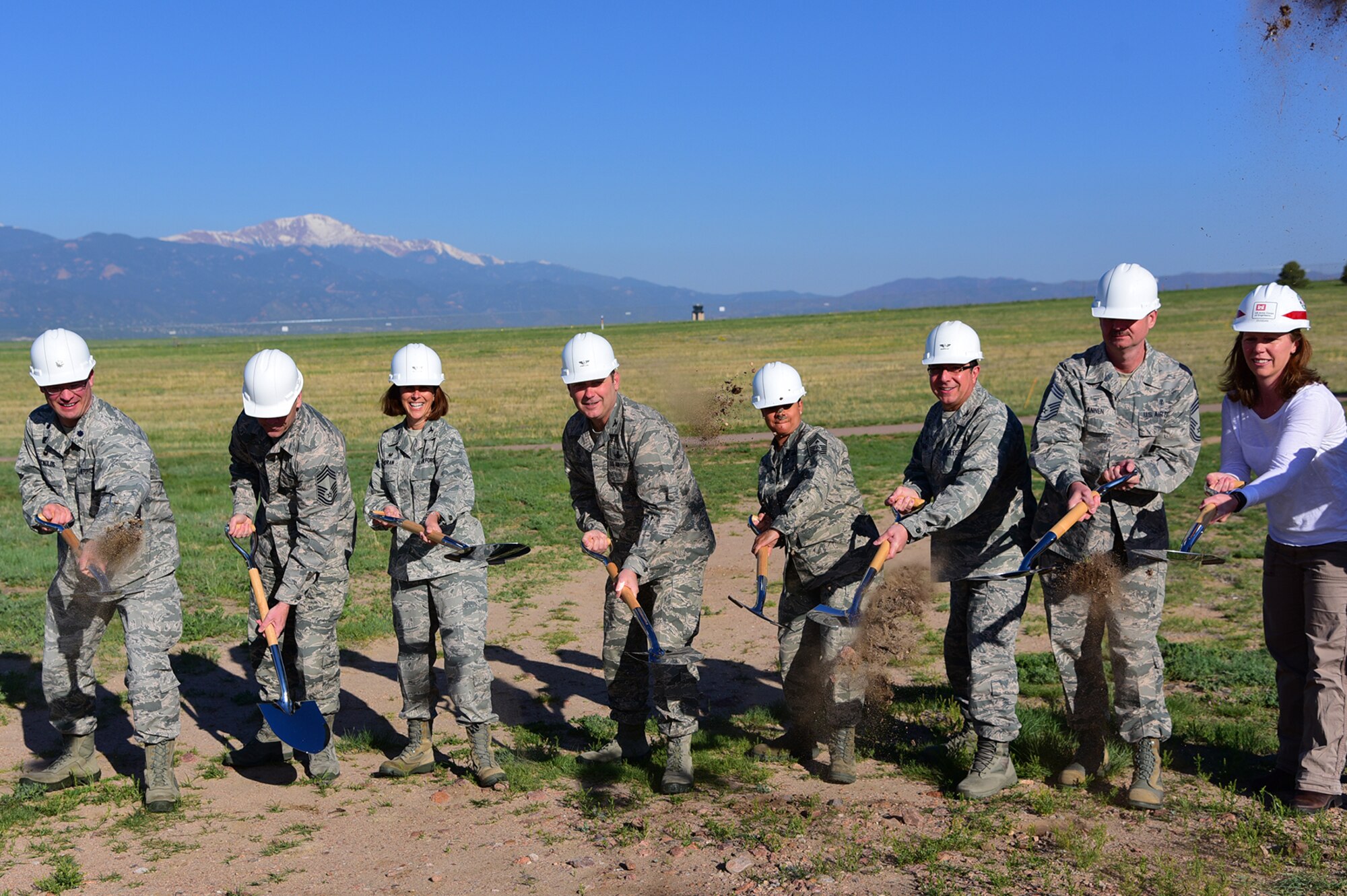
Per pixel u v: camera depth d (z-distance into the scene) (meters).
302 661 5.29
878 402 31.33
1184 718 5.69
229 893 3.88
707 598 9.30
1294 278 95.38
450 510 5.00
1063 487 4.41
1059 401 4.68
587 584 10.03
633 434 5.00
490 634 8.28
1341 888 3.65
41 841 4.42
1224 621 7.83
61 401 4.74
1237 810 4.39
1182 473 4.44
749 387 30.67
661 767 5.24
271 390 4.98
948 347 4.77
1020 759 5.09
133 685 4.76
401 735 5.93
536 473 17.80
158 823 4.63
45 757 5.44
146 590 4.84
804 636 5.31
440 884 3.95
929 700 6.19
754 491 15.17
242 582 9.73
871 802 4.65
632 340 83.69
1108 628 4.57
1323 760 4.29
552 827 4.52
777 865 3.98
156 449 24.28
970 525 4.91
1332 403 4.38
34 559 10.72
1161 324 68.00
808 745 5.42
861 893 3.71
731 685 6.81
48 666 5.00
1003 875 3.81
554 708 6.52
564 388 41.91
